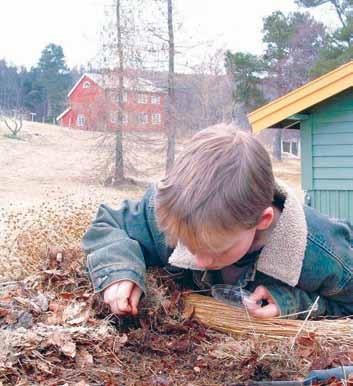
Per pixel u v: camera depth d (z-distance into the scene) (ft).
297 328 4.70
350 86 18.17
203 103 68.23
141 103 66.59
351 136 18.85
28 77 145.18
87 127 75.51
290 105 18.98
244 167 4.07
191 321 5.01
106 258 5.02
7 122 100.48
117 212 5.71
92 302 4.97
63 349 4.19
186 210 3.95
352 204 18.93
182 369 4.31
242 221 4.02
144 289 4.95
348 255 5.32
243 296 5.05
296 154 109.09
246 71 81.76
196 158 4.11
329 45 77.05
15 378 3.92
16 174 68.90
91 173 69.26
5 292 5.27
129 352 4.50
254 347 4.46
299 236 4.99
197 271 5.32
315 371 3.93
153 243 5.41
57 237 7.75
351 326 4.72
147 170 67.26
